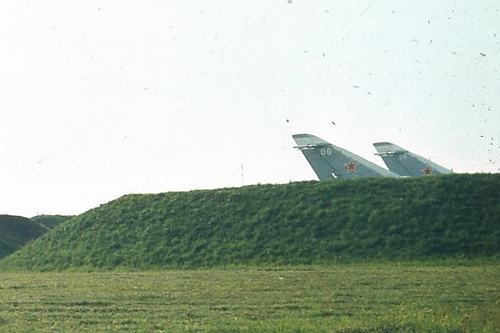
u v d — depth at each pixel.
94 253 116.75
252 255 107.31
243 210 124.12
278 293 65.75
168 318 51.16
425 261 99.38
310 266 98.44
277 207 123.00
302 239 110.69
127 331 45.75
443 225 110.31
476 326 44.16
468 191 120.62
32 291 73.19
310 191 127.56
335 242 108.25
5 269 116.75
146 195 139.25
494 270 86.69
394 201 119.50
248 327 45.66
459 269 89.00
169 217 126.00
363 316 50.69
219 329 45.09
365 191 124.81
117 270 106.62
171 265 107.31
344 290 67.31
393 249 104.56
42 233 171.12
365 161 137.50
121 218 129.38
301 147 138.50
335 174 137.50
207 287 72.19
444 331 42.69
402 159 153.12
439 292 64.44
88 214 135.12
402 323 44.84
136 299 62.72
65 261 115.88
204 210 126.56
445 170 150.75
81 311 55.75
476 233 107.31
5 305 60.19
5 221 169.50
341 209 119.06
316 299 60.78
